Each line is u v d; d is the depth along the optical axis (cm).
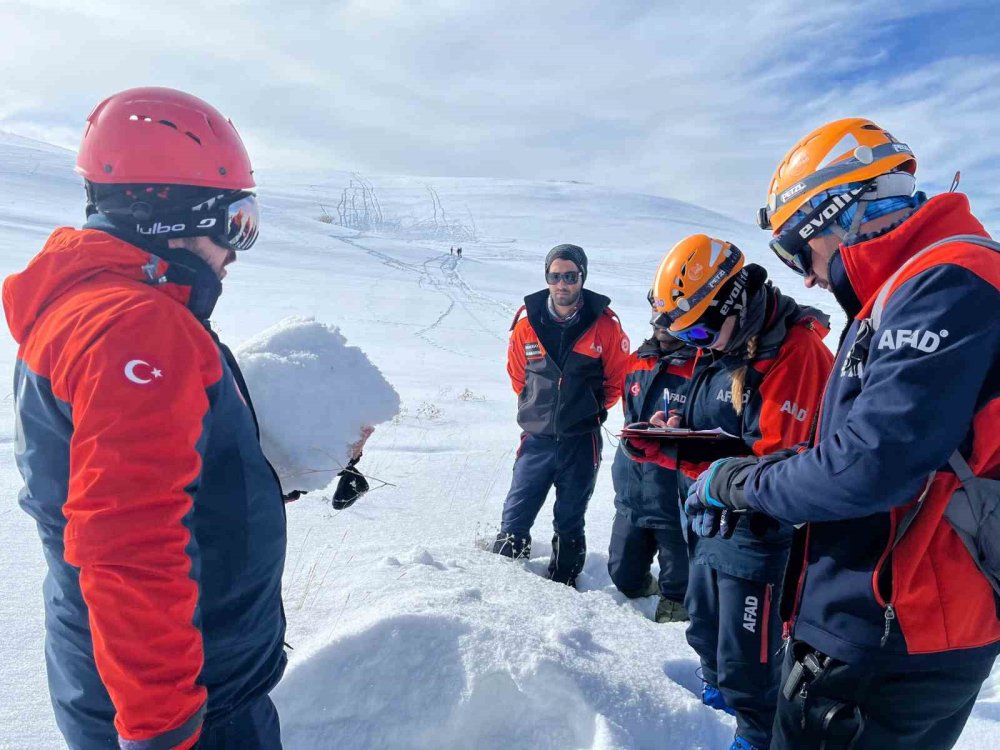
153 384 105
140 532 101
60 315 112
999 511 133
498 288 3378
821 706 147
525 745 207
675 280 242
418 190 13112
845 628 143
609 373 371
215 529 126
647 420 314
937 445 120
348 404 164
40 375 111
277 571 141
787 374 226
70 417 108
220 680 134
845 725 144
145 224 125
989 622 140
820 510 134
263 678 143
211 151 130
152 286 122
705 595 248
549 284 361
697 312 237
